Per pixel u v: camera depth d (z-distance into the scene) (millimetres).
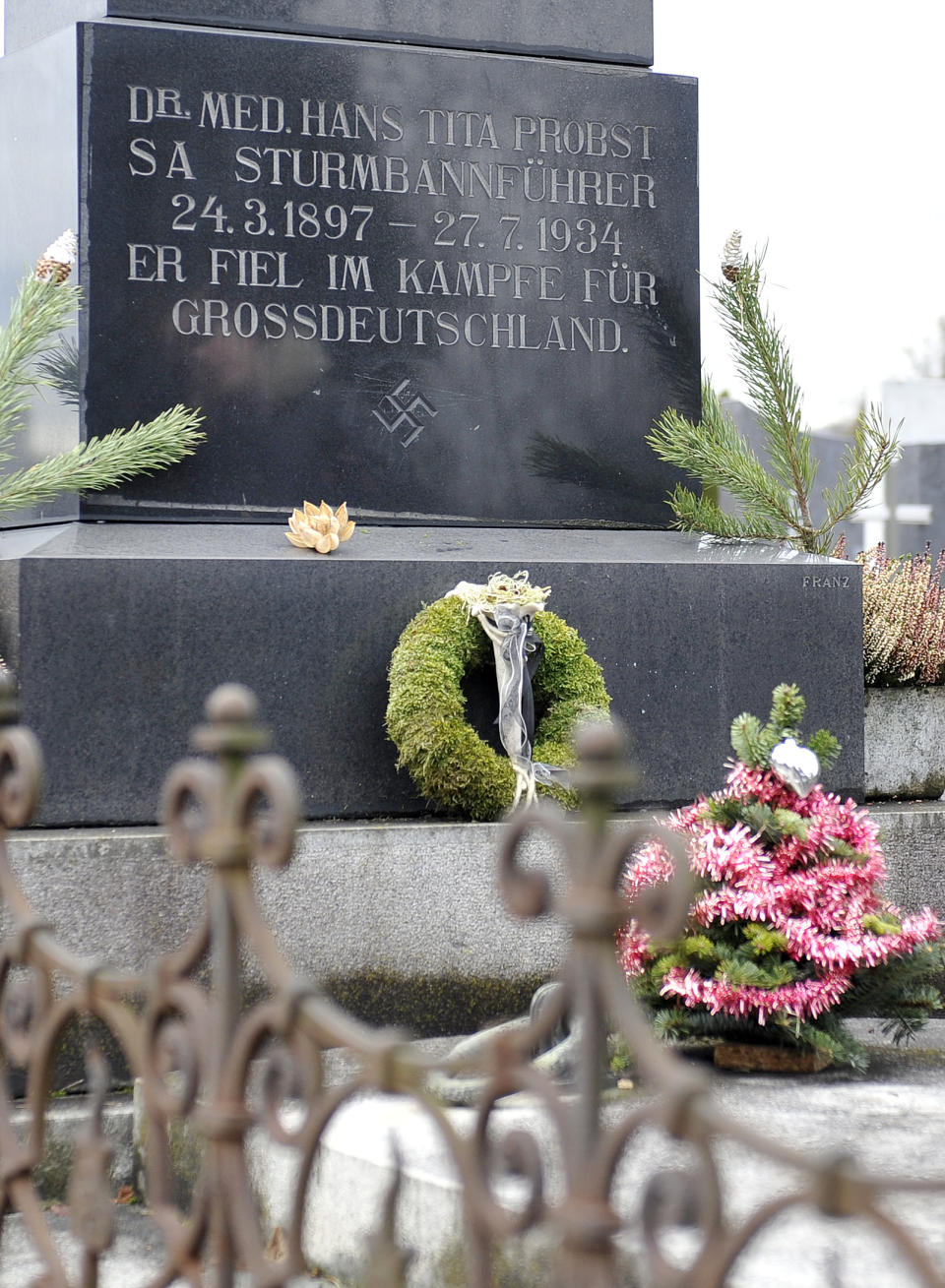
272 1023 2195
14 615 5586
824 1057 4305
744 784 4492
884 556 7895
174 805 2436
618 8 7145
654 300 7117
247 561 5855
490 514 6805
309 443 6531
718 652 6504
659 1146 3502
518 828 2002
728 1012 4234
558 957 5535
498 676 5902
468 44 6887
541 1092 1904
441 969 5414
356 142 6637
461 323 6777
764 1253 2871
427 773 5738
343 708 5977
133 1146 4719
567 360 6945
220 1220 2279
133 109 6340
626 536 6895
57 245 6082
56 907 5066
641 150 7113
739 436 7625
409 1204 3348
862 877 4398
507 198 6875
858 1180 1575
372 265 6645
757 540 7098
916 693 6969
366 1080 2037
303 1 6633
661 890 1824
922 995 4469
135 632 5699
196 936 2379
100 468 6031
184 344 6371
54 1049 2783
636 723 6375
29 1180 2861
